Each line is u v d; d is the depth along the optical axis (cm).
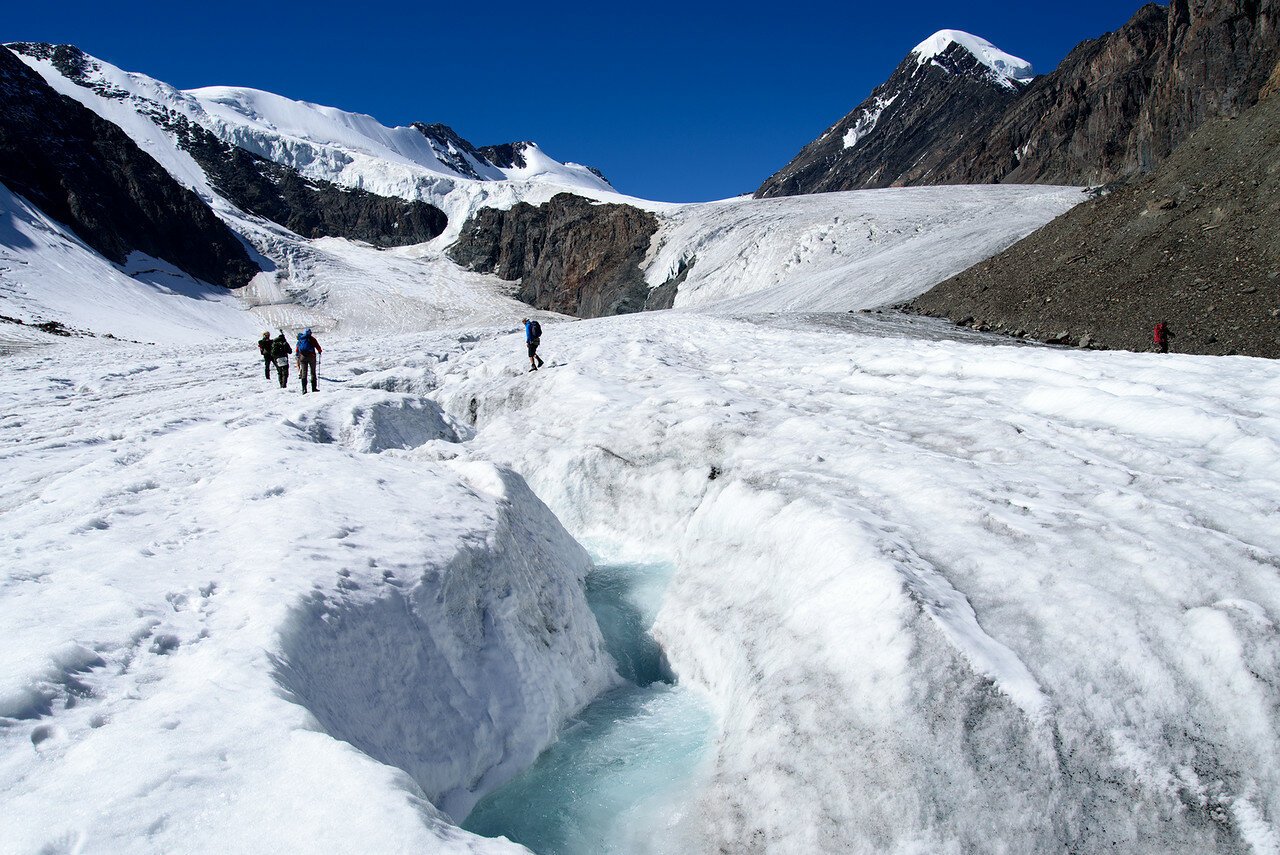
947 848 405
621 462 1060
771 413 1069
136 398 1797
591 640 703
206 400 1684
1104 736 434
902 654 475
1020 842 405
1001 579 541
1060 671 462
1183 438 763
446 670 507
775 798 457
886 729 449
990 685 453
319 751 313
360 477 702
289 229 12562
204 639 399
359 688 435
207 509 610
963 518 632
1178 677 454
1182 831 403
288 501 610
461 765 481
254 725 328
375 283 10338
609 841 469
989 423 878
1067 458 746
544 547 749
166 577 465
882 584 522
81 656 361
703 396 1180
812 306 4409
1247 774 416
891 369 1323
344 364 2314
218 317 8088
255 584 456
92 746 304
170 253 8988
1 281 5816
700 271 7475
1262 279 2212
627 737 579
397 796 293
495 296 10738
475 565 582
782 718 493
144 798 279
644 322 3122
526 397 1505
